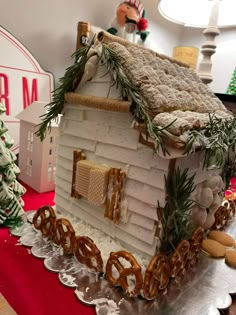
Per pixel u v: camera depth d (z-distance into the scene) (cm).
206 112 34
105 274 26
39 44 53
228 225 41
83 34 53
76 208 36
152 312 23
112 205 30
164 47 82
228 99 65
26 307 22
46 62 55
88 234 33
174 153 24
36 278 26
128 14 58
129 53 29
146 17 72
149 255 29
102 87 30
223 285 27
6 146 34
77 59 32
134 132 28
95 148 32
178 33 86
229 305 24
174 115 27
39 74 53
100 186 30
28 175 48
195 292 25
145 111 26
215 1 57
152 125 25
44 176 46
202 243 33
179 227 28
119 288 25
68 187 37
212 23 58
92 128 32
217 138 27
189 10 62
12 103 50
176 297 25
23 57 50
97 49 30
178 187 27
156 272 24
